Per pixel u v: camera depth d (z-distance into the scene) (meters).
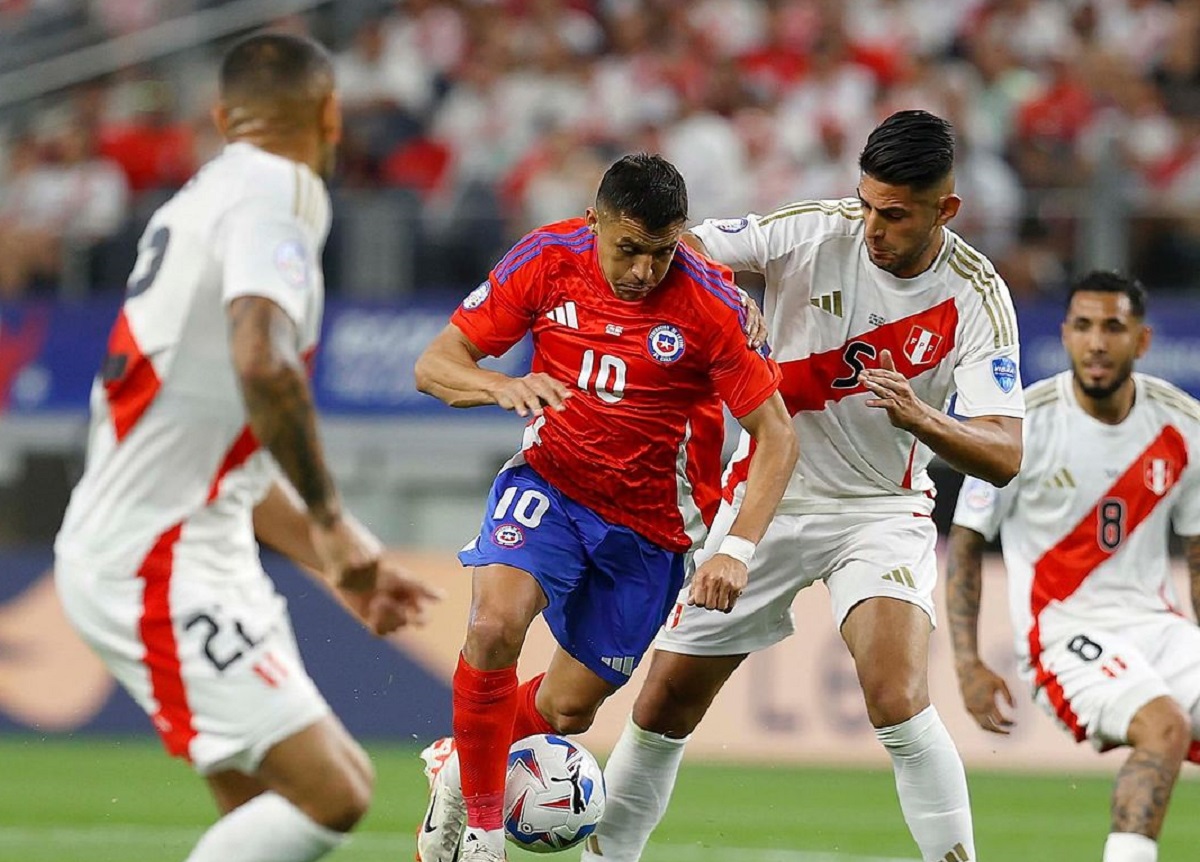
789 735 42.47
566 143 54.91
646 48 60.16
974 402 20.64
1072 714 23.36
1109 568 24.09
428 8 62.09
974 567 24.02
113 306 50.25
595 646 20.42
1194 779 41.66
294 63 15.67
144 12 65.62
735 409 19.31
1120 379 23.77
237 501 15.38
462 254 50.12
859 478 21.45
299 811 14.71
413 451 49.47
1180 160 54.75
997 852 29.36
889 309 20.73
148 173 56.75
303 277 14.73
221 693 14.71
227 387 15.05
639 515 19.95
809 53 58.50
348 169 56.16
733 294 19.30
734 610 21.45
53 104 61.84
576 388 19.56
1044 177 52.19
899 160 19.36
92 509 15.15
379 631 15.59
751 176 54.28
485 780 18.97
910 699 20.09
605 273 18.72
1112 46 59.41
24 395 50.31
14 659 45.22
